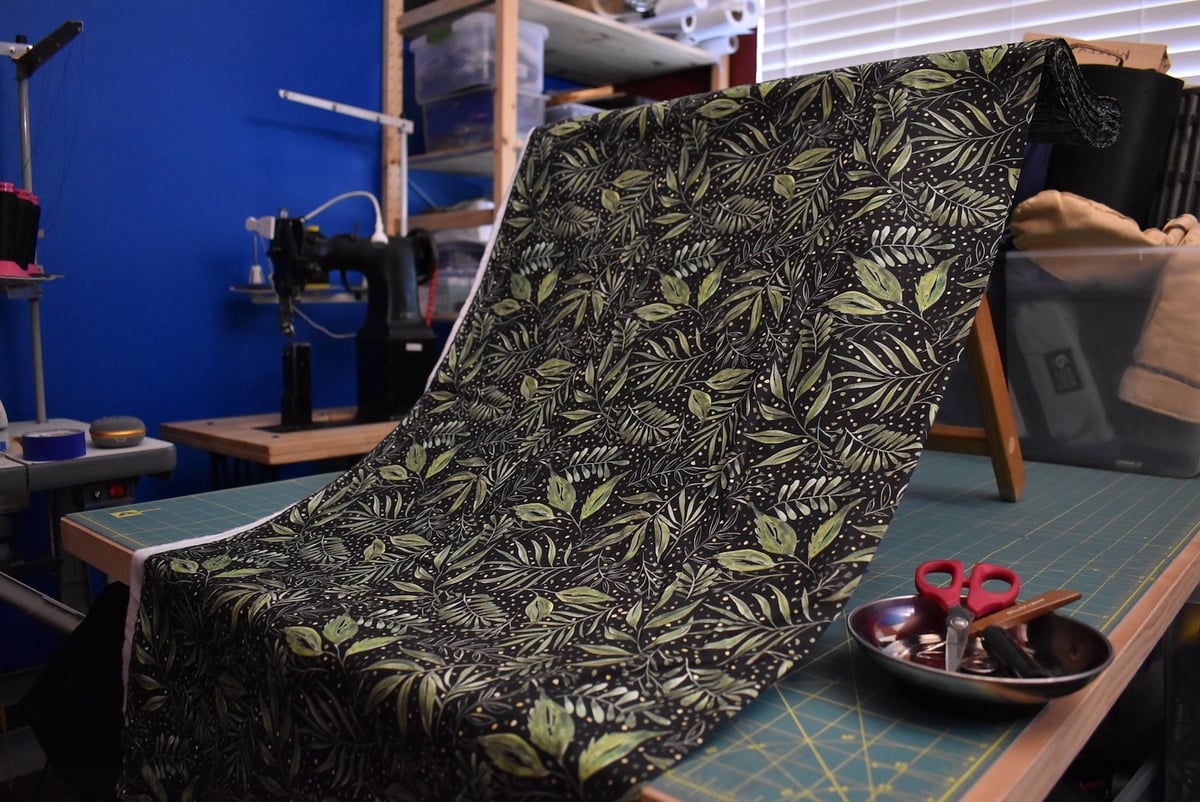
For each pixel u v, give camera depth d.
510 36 2.22
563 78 3.00
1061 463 1.54
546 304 1.28
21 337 1.93
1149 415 1.43
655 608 0.75
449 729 0.61
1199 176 1.71
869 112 1.06
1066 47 0.98
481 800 0.59
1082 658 0.63
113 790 1.13
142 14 2.04
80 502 1.46
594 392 1.11
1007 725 0.61
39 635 1.98
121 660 1.09
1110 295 1.41
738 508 0.83
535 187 1.42
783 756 0.57
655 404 1.04
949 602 0.72
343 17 2.42
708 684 0.64
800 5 2.79
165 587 0.94
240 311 2.28
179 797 0.88
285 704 0.75
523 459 1.08
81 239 2.00
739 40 2.95
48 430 1.65
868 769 0.55
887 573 0.95
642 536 0.88
